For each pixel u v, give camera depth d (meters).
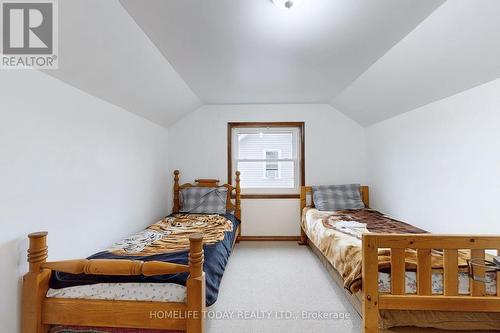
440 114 2.14
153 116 2.93
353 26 1.60
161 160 3.38
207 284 1.50
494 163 1.64
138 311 1.31
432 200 2.26
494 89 1.64
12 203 1.24
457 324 1.45
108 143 2.09
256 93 3.12
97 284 1.34
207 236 2.31
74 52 1.44
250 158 3.82
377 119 3.21
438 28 1.51
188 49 1.92
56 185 1.52
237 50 1.94
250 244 3.52
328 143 3.67
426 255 1.42
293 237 3.68
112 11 1.38
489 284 1.41
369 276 1.44
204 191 3.47
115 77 1.87
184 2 1.36
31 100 1.35
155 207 3.15
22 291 1.28
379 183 3.28
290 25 1.60
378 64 2.16
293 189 3.76
